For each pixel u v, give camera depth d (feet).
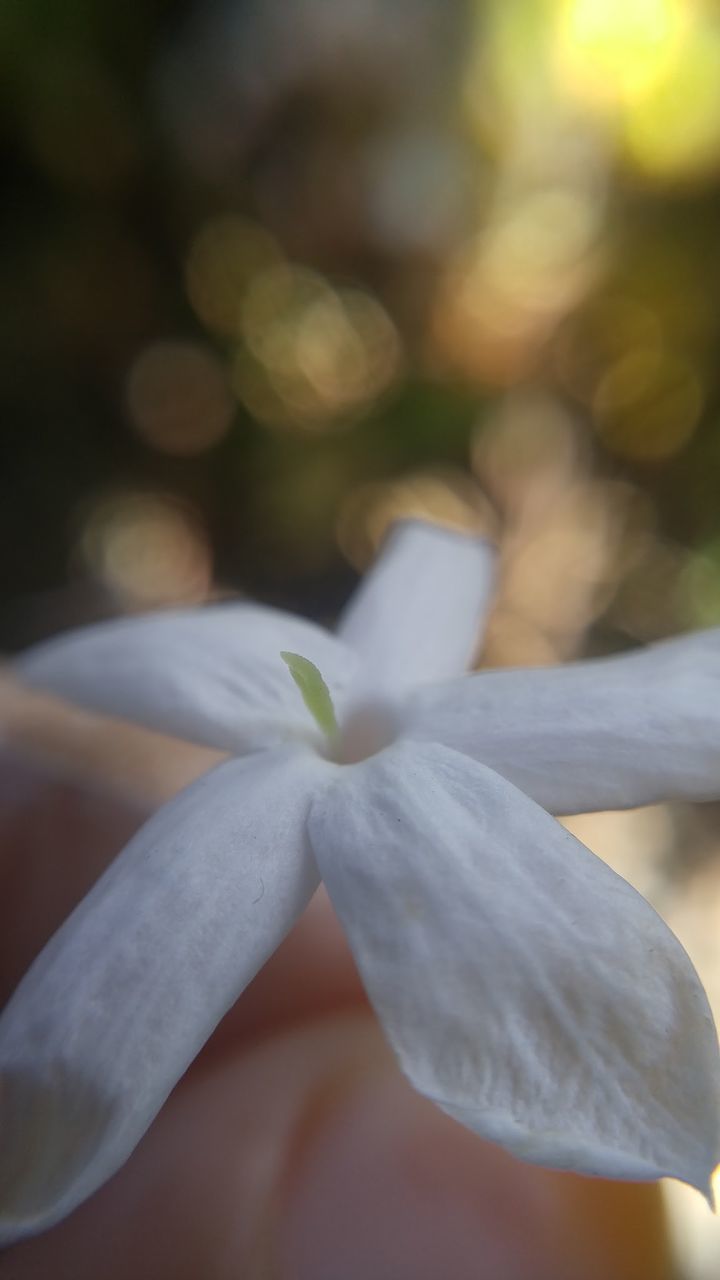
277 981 0.20
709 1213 0.24
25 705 0.24
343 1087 0.17
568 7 0.33
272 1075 0.18
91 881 0.22
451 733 0.15
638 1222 0.16
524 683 0.15
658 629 0.37
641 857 0.33
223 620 0.16
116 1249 0.16
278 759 0.15
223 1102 0.17
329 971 0.20
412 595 0.17
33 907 0.22
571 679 0.15
